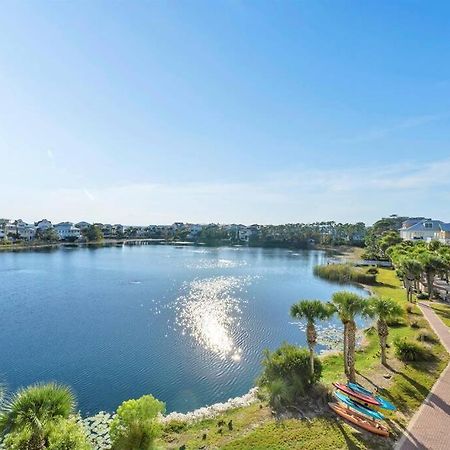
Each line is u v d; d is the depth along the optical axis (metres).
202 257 103.31
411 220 102.19
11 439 8.35
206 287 54.72
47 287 53.66
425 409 14.88
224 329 32.62
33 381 21.56
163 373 22.77
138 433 10.98
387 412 14.66
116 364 24.20
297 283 58.88
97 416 17.55
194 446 13.51
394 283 54.16
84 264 82.75
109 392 20.16
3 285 55.06
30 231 151.50
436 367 19.33
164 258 99.12
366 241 119.44
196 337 30.22
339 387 16.12
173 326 33.47
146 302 43.84
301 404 16.14
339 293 19.09
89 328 32.62
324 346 27.78
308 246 146.62
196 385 21.08
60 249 125.00
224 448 12.96
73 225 167.50
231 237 175.50
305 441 12.95
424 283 46.72
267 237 162.62
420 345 21.16
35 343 28.41
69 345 27.97
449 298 38.38
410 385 17.16
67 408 9.37
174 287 54.41
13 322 34.56
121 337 30.00
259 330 32.31
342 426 13.92
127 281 59.66
